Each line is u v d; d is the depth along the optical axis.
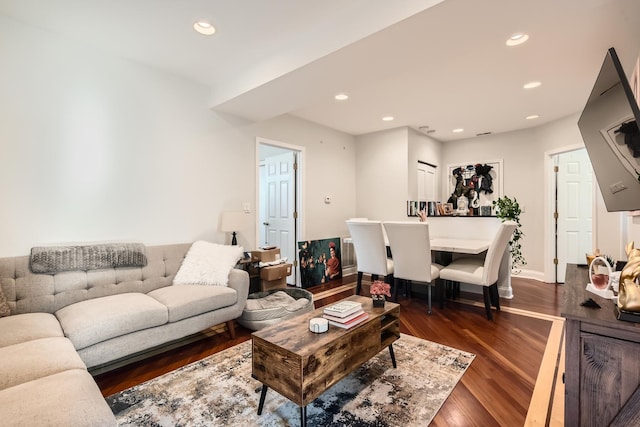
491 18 1.81
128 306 2.07
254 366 1.66
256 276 3.51
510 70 2.88
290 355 1.46
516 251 4.78
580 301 1.29
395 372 2.09
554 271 4.62
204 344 2.58
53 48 2.41
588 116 1.92
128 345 2.01
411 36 2.00
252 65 2.89
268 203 5.09
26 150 2.29
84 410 1.04
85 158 2.57
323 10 2.13
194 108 3.29
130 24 2.29
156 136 3.01
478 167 5.52
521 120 4.55
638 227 1.92
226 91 3.20
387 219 5.14
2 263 2.05
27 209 2.30
